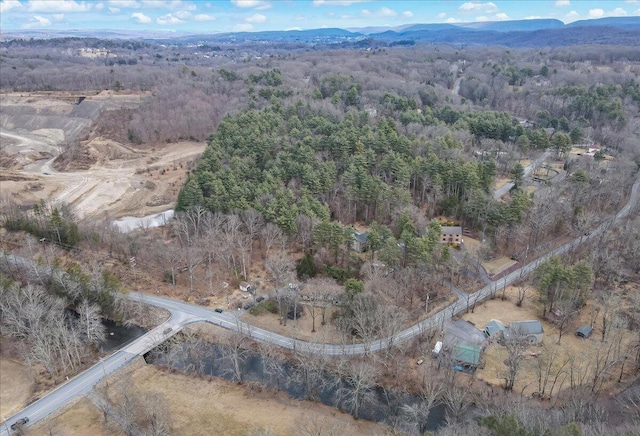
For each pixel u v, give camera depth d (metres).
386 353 94.38
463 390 85.19
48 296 107.25
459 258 119.19
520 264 128.00
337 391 85.88
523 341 92.94
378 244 118.56
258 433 72.44
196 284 123.25
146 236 145.25
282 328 105.88
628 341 98.25
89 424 81.31
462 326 103.75
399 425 81.44
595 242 134.12
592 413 75.56
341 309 104.31
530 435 56.56
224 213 138.25
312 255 124.06
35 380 92.25
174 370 95.56
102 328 102.81
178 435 78.88
